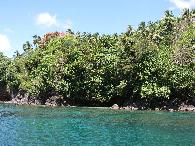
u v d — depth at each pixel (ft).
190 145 137.69
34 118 219.20
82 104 331.57
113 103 323.57
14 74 384.88
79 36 394.32
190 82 297.94
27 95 360.07
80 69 325.42
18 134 160.35
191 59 313.32
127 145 138.00
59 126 185.16
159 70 303.27
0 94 394.93
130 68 306.76
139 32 384.88
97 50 332.80
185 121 209.26
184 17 417.08
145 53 308.40
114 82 318.04
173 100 300.61
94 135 158.92
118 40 354.13
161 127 182.70
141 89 301.22
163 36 386.73
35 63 380.17
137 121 207.72
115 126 185.98
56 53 360.69
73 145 137.80
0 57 408.46
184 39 347.36
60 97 332.39
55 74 335.88
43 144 138.82
